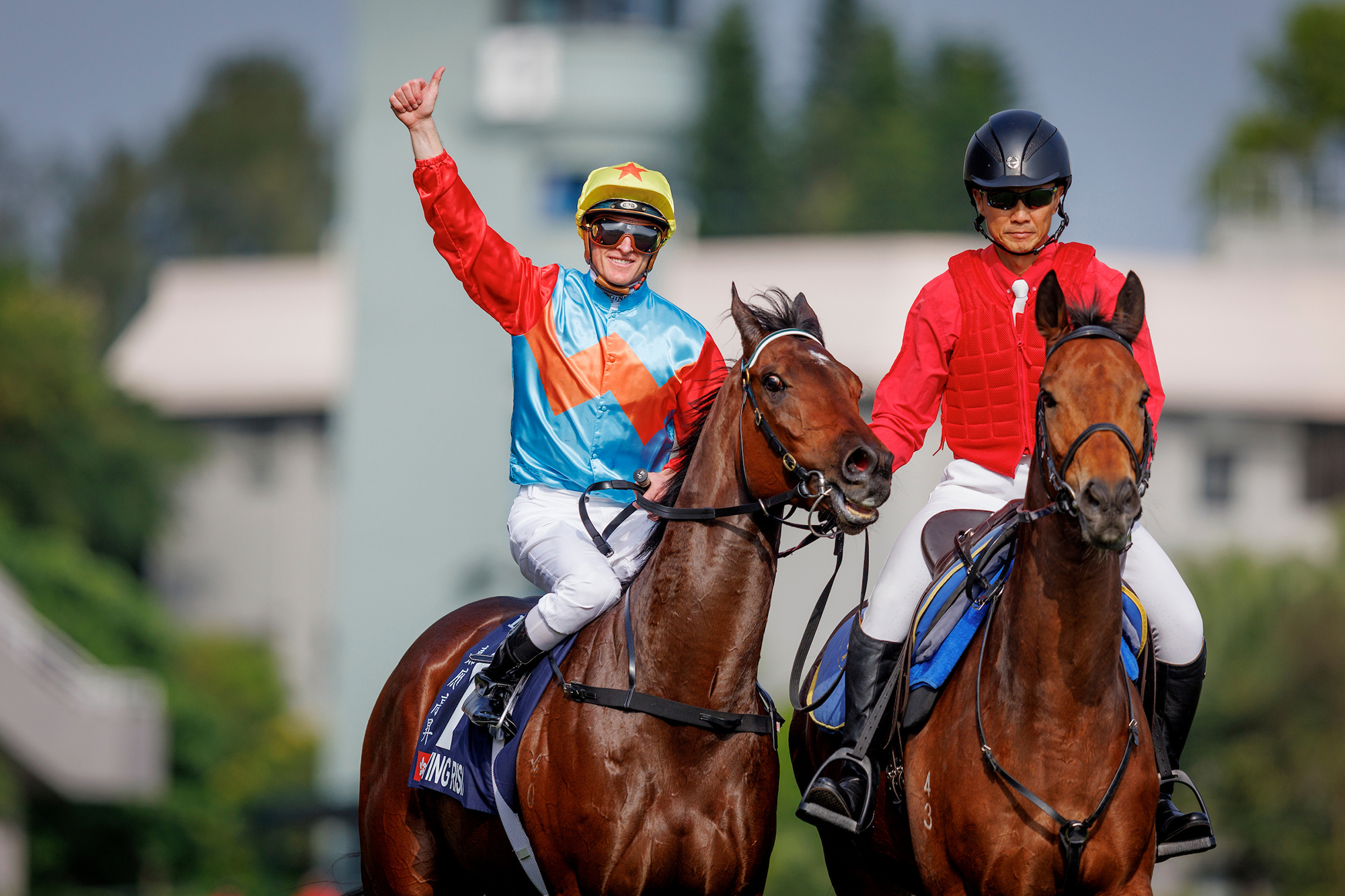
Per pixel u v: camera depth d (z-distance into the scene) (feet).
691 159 61.52
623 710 14.88
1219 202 131.64
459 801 16.14
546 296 16.35
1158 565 15.55
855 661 16.22
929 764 15.17
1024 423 15.94
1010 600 14.64
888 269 85.97
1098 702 14.12
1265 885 67.00
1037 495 14.12
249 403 133.18
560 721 15.16
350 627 58.75
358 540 58.85
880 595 16.28
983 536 15.64
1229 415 100.37
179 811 84.12
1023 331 15.87
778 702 69.21
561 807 15.02
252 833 81.30
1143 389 13.30
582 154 57.72
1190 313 104.53
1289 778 65.41
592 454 16.34
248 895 84.23
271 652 122.42
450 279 58.59
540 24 57.88
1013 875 14.33
